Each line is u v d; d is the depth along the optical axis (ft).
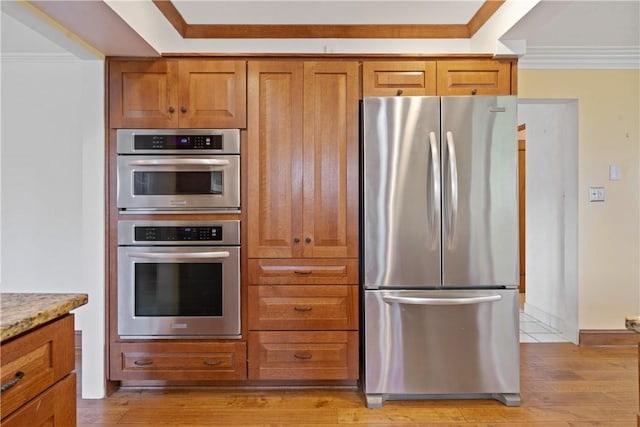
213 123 7.64
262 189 7.66
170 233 7.63
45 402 3.44
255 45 8.43
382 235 7.30
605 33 9.13
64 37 6.63
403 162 7.25
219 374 7.72
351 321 7.66
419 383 7.37
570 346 10.53
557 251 11.83
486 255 7.28
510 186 7.26
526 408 7.34
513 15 6.84
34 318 3.24
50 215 10.17
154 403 7.53
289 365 7.70
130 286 7.64
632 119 10.57
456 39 8.49
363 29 8.38
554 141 11.96
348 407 7.39
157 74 7.61
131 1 6.34
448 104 7.22
